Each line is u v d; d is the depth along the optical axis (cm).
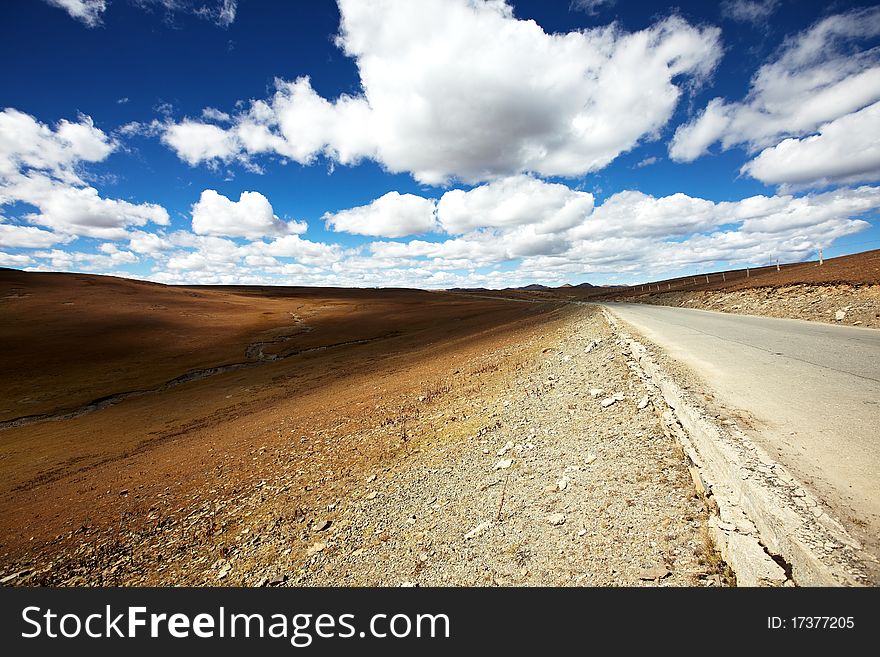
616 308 3353
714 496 399
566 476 593
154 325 6525
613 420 725
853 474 378
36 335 5591
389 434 1103
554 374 1211
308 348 5250
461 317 6912
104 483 1338
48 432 2561
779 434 480
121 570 713
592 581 380
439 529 583
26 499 1348
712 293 3353
